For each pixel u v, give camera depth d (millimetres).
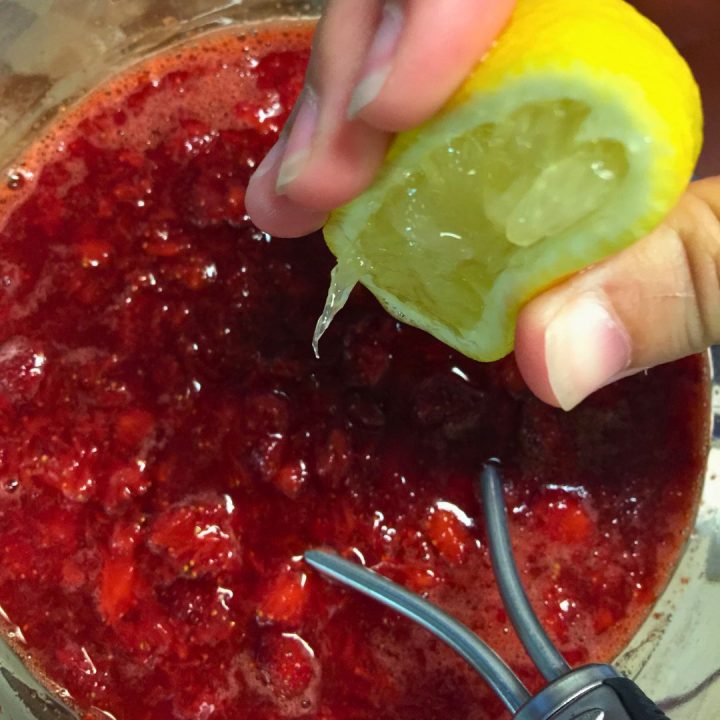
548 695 115
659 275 125
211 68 194
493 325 129
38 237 180
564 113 107
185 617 162
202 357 173
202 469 169
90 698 163
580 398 132
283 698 161
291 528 167
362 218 129
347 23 124
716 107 185
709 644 180
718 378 183
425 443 171
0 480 169
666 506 177
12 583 167
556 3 106
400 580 166
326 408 171
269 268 176
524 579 168
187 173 182
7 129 190
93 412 170
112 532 166
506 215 117
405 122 114
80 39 196
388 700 162
